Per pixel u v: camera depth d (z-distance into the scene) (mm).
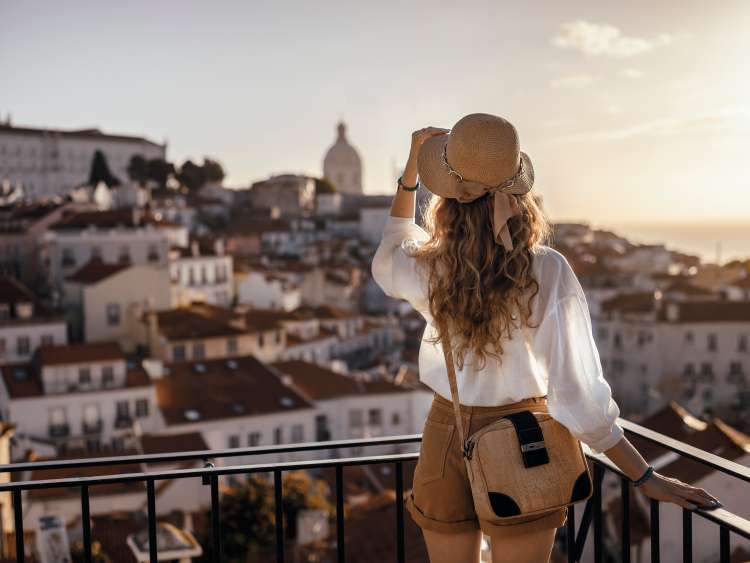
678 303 68750
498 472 2588
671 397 66438
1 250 86938
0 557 19766
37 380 45906
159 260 75062
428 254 2789
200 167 176625
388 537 23609
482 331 2631
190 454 3494
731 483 21688
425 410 52906
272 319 70188
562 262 2645
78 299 65875
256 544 24297
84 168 166250
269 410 45875
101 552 22484
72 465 3383
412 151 2994
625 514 3305
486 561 3746
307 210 167875
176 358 58906
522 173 2666
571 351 2580
